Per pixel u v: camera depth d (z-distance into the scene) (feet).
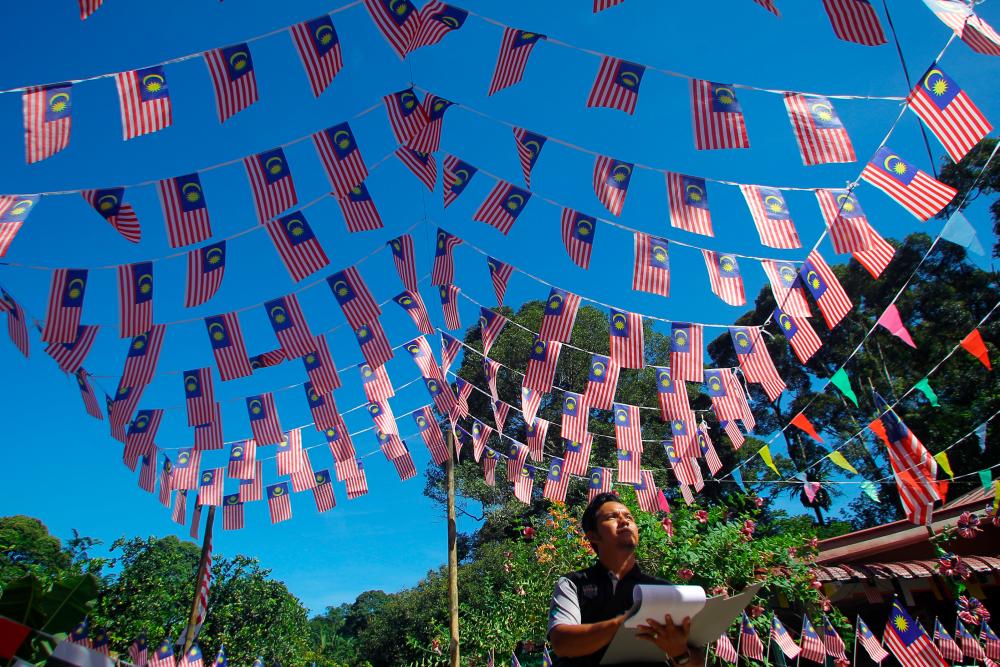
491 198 18.01
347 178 15.67
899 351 54.24
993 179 44.01
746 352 19.79
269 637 52.01
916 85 12.52
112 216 14.67
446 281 20.93
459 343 28.27
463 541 78.74
